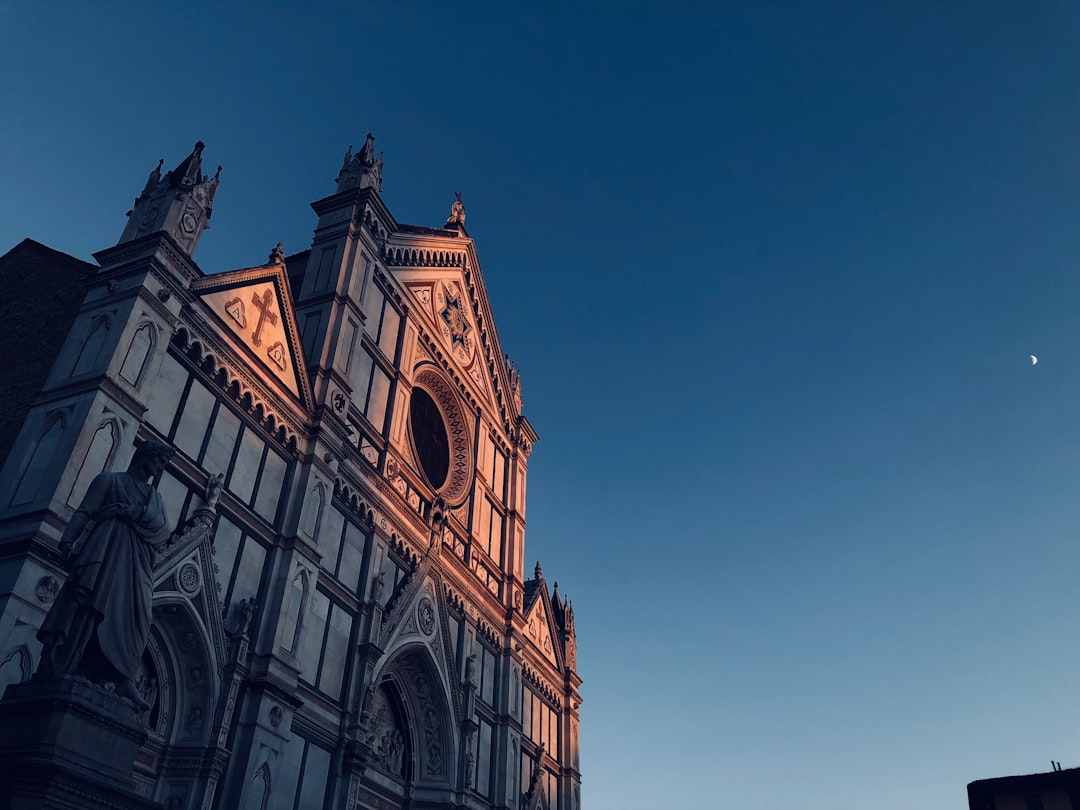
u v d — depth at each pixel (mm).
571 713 53188
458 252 47344
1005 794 66000
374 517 33906
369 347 36812
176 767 22562
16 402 24141
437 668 36562
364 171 38938
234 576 25859
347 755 28516
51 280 27875
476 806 37812
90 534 14062
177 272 25359
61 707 12203
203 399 26062
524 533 50750
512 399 52906
